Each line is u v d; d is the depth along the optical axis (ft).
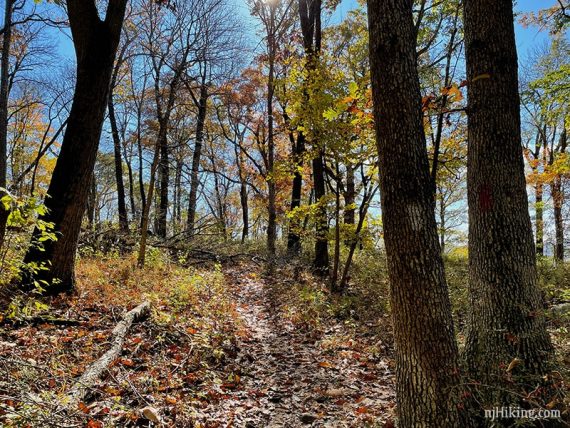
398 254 9.93
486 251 12.63
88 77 22.07
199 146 61.87
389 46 10.05
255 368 18.02
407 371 9.93
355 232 31.55
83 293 21.90
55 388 12.22
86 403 12.31
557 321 14.75
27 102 67.15
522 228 12.49
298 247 49.60
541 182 51.49
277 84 42.14
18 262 16.30
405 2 10.20
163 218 58.39
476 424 10.98
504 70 12.79
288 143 70.23
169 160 52.39
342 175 33.71
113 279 26.40
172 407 12.96
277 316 26.61
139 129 56.70
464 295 25.21
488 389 11.44
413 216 9.78
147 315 20.53
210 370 16.52
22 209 12.29
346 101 13.43
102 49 22.27
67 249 21.43
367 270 38.19
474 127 13.14
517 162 12.70
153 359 16.40
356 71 46.14
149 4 35.63
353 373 17.76
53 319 17.26
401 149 9.91
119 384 13.58
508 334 11.73
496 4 12.89
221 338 19.93
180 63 37.52
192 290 27.09
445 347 9.69
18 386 10.94
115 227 42.91
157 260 34.30
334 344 21.06
